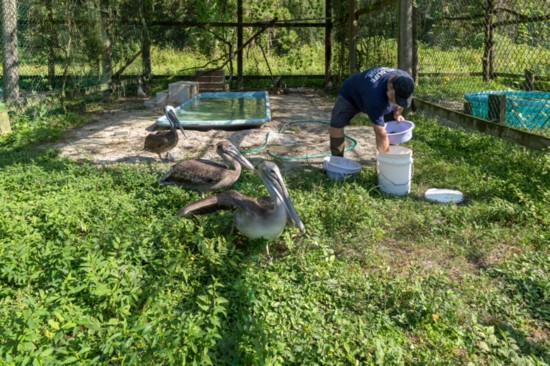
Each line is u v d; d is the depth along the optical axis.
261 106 13.56
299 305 3.98
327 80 17.67
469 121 9.21
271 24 16.64
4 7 11.31
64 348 3.28
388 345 3.51
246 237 5.22
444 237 5.36
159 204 6.04
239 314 3.87
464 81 12.47
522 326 3.91
